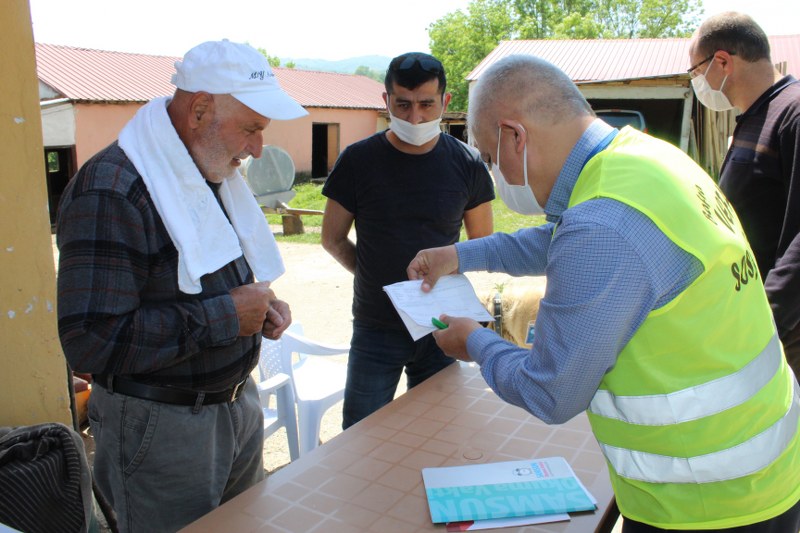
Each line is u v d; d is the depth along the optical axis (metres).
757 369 1.15
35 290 1.92
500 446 1.54
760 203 2.33
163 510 1.63
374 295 2.43
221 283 1.70
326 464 1.47
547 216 1.34
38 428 1.68
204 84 1.50
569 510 1.28
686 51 16.52
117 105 13.59
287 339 3.05
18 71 1.80
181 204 1.50
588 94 13.74
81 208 1.42
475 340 1.38
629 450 1.17
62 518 1.64
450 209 2.41
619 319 1.06
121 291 1.44
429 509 1.28
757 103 2.33
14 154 1.83
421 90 2.20
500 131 1.25
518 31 38.16
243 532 1.22
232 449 1.76
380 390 2.46
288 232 10.66
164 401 1.58
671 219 1.07
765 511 1.15
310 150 18.66
